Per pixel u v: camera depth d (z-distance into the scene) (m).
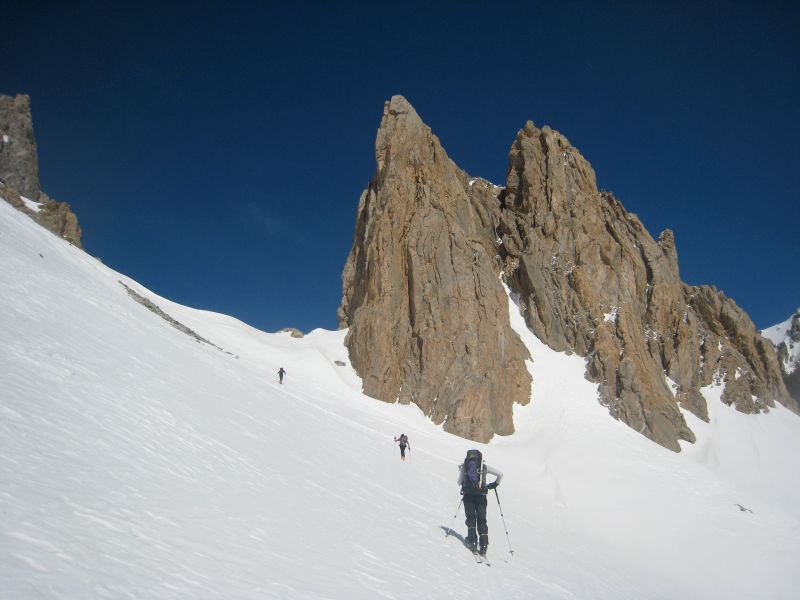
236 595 6.32
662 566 28.53
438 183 64.56
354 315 55.66
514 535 20.25
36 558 5.38
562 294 62.91
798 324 98.94
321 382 49.00
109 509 7.45
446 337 52.16
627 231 72.75
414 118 66.56
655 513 35.41
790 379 84.94
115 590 5.38
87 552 5.96
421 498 19.88
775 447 57.34
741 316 75.25
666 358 63.16
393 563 10.45
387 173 62.06
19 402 9.99
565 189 70.38
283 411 25.69
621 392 54.34
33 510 6.41
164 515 8.12
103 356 17.06
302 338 65.31
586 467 41.75
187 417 15.07
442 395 48.88
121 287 41.72
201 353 31.16
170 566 6.45
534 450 45.19
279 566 7.90
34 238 35.78
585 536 29.05
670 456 45.94
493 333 53.34
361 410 44.03
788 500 49.12
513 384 53.59
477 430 46.66
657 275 68.50
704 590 25.55
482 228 71.00
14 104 74.38
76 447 9.25
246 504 10.43
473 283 55.75
